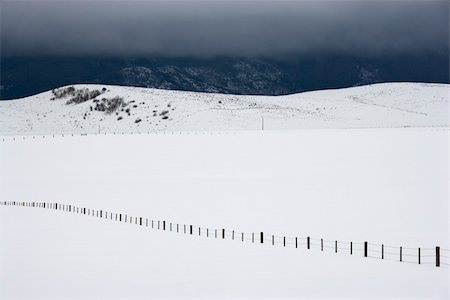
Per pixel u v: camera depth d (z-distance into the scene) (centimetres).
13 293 3288
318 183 8250
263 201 7012
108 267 3894
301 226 5569
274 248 4581
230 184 8406
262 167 10069
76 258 4191
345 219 5866
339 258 4175
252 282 3466
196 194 7688
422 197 7019
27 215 6688
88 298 3175
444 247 4619
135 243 4812
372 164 9994
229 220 5947
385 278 3588
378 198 7019
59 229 5625
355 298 3155
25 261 4103
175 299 3139
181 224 5822
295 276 3638
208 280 3538
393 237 5028
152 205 7075
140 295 3216
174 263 4003
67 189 8862
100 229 5609
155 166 10769
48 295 3241
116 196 7931
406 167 9531
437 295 3219
